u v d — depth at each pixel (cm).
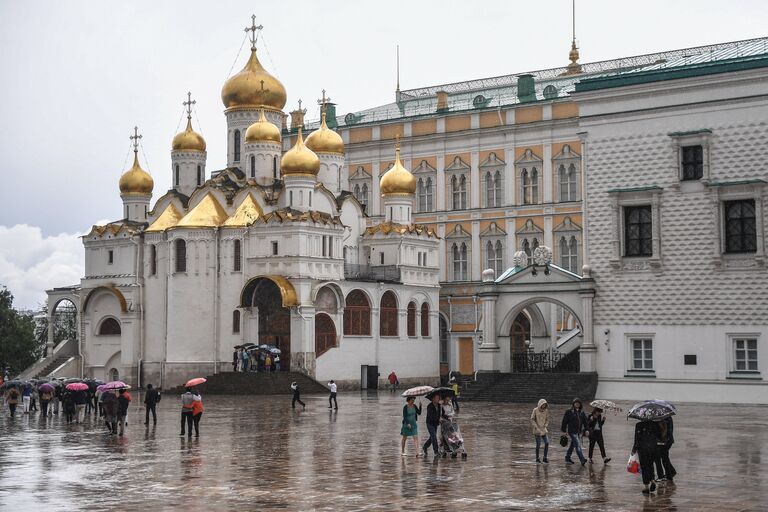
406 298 9244
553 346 8544
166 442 3869
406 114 10662
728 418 4853
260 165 9131
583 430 3062
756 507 2288
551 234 9356
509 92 10594
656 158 6222
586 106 6475
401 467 3022
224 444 3772
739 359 5962
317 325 8369
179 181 9606
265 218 8388
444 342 9931
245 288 8312
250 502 2389
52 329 9775
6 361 11062
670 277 6153
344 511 2258
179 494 2516
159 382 8812
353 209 9475
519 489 2567
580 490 2545
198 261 8656
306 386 7931
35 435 4234
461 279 9844
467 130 9788
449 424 3278
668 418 2700
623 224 6338
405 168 10056
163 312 8875
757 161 5919
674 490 2533
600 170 6412
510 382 6569
